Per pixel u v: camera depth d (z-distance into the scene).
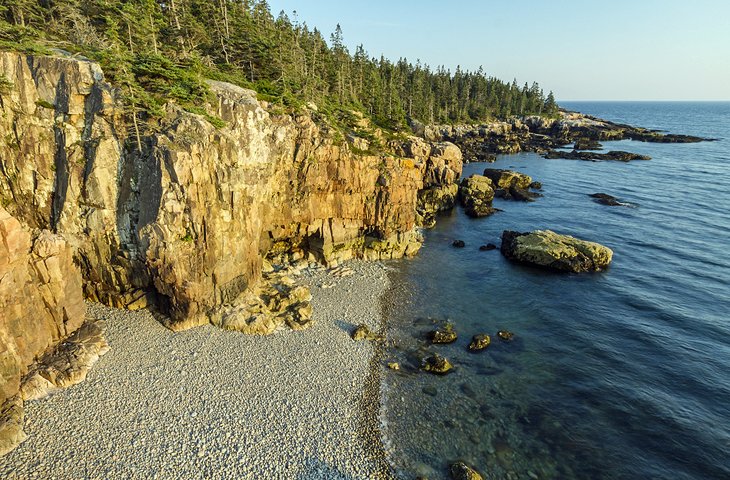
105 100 39.28
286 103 56.56
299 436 30.48
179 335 40.59
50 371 32.56
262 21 81.56
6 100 39.28
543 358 42.09
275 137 51.16
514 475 28.86
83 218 41.47
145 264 41.28
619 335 46.16
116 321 41.69
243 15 74.38
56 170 41.34
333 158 59.03
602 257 63.53
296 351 40.12
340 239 63.41
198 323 42.56
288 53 76.75
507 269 64.06
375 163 63.75
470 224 87.12
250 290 49.47
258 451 28.89
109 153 40.31
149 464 27.16
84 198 41.06
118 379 33.91
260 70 68.06
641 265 64.38
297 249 63.78
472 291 56.62
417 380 38.03
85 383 33.09
